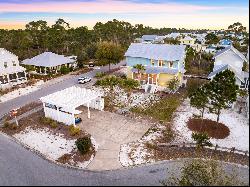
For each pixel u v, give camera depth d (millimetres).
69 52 79250
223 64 40219
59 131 27500
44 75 50625
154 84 42844
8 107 34812
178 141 24828
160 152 22906
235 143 22734
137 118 30250
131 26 121500
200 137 21375
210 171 17766
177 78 41688
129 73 46188
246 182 16953
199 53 59844
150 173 19719
